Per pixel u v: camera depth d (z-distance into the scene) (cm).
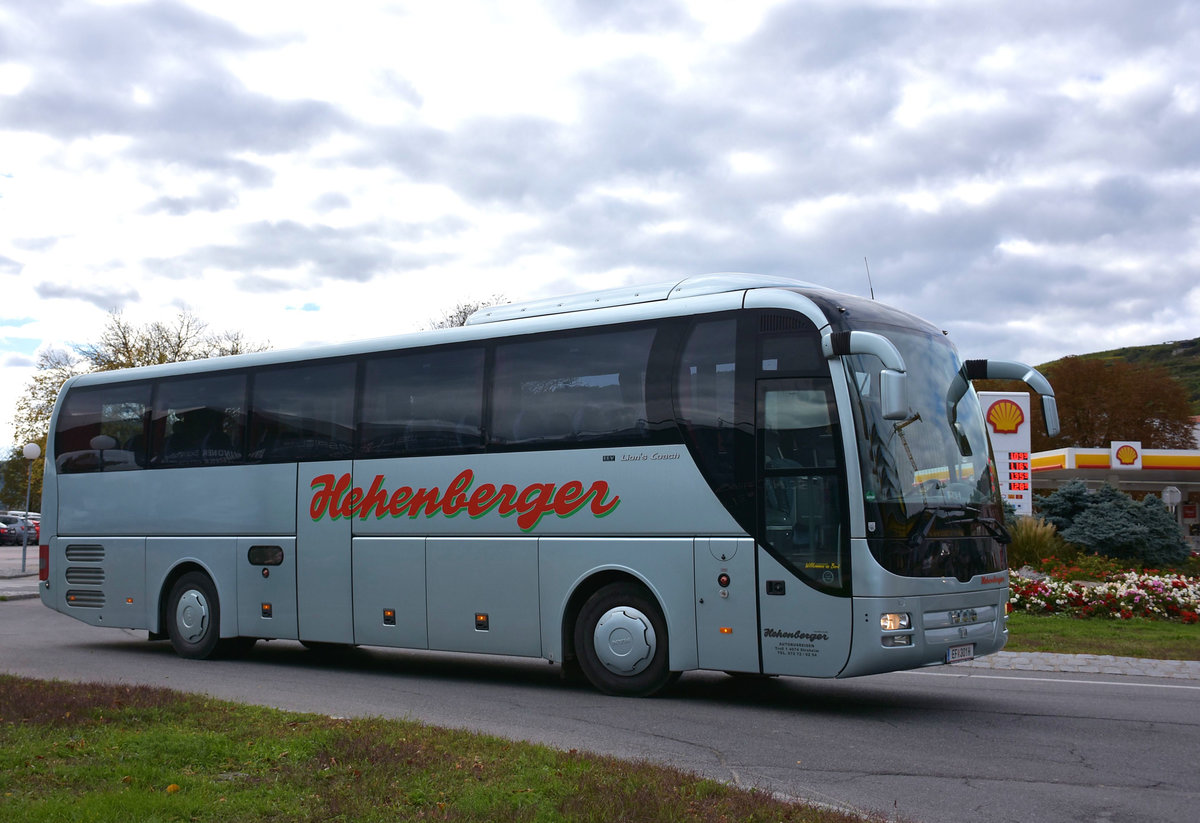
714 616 1027
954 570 998
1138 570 2453
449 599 1209
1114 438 8400
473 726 921
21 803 599
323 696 1112
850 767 776
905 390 923
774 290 1047
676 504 1054
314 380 1367
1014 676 1259
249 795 620
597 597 1108
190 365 1507
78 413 1628
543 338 1174
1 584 2964
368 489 1291
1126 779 741
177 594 1484
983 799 686
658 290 1141
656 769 687
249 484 1408
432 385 1255
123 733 789
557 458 1138
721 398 1045
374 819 572
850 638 957
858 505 963
